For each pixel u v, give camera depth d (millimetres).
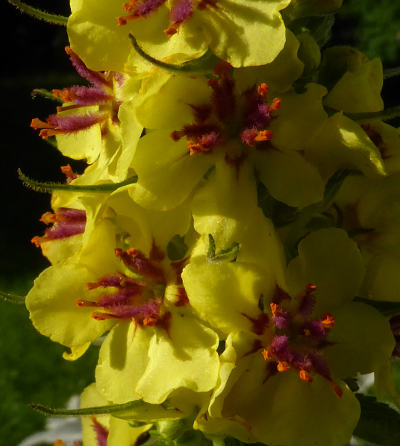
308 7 179
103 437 202
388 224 182
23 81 1132
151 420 182
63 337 182
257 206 176
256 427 176
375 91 177
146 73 174
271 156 177
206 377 175
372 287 181
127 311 181
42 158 778
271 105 174
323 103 177
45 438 237
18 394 437
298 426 176
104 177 180
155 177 176
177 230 180
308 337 176
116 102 182
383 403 188
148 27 176
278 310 174
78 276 183
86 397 203
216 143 176
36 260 571
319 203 179
